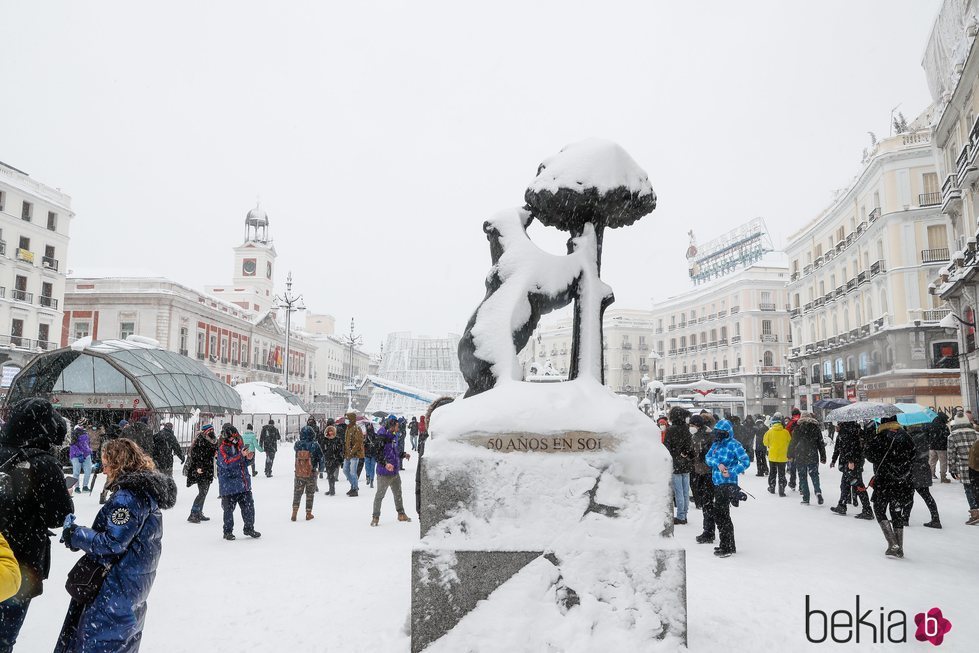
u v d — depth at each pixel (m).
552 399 3.45
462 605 3.13
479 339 3.88
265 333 62.12
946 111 21.69
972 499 8.38
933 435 13.35
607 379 76.75
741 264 62.56
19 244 35.75
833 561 5.95
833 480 14.15
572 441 3.31
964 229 21.27
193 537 7.50
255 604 4.53
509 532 3.21
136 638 2.75
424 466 3.31
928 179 31.36
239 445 7.46
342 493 12.09
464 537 3.22
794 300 47.75
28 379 17.23
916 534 7.51
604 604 3.09
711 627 3.86
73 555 6.62
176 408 17.27
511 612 3.06
